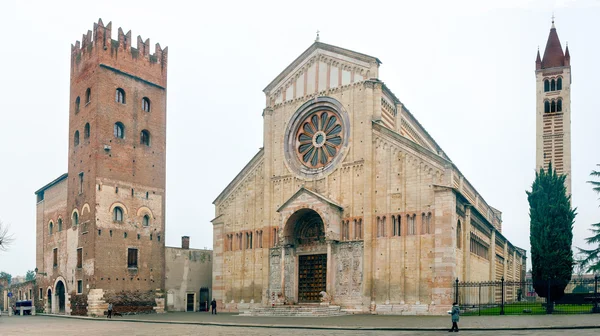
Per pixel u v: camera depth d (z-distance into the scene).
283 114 66.69
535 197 53.59
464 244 57.28
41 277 81.88
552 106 86.88
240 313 62.62
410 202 55.53
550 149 85.75
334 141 62.41
